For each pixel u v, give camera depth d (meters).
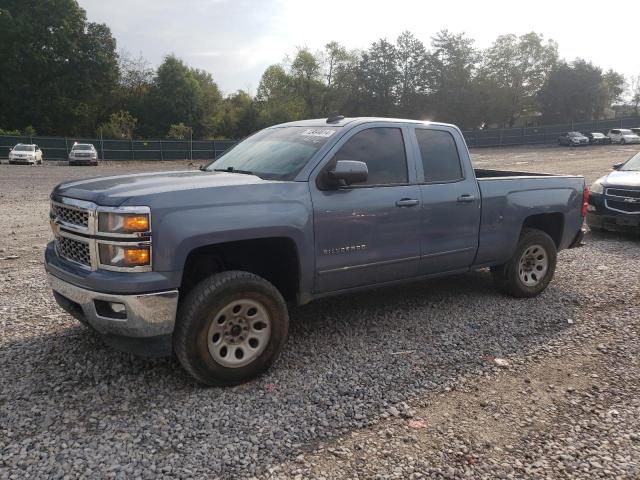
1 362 4.03
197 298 3.55
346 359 4.25
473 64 74.00
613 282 6.62
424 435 3.20
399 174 4.71
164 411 3.39
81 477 2.73
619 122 64.62
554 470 2.88
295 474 2.80
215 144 46.38
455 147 5.22
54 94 56.16
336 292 4.39
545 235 5.93
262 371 3.90
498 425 3.33
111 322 3.45
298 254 4.01
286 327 3.97
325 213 4.14
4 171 27.28
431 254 4.92
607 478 2.82
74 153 35.91
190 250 3.50
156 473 2.78
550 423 3.36
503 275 5.79
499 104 74.25
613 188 9.55
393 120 4.83
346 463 2.91
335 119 4.81
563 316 5.34
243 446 3.04
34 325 4.80
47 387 3.66
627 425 3.34
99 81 60.44
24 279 6.33
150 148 44.47
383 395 3.67
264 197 3.85
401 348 4.48
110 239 3.37
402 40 73.50
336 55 74.19
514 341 4.68
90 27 60.59
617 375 4.04
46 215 11.63
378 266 4.54
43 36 55.09
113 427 3.19
